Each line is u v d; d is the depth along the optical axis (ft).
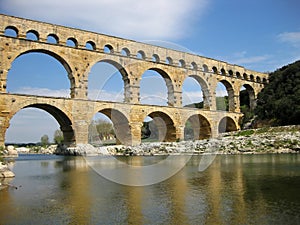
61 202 57.11
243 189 65.57
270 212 47.26
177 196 59.67
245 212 47.44
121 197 59.88
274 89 298.76
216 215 46.11
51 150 278.87
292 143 179.63
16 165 137.49
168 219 44.78
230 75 304.50
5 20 188.65
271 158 139.64
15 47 189.78
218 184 72.23
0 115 177.17
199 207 50.83
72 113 201.98
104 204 54.54
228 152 181.98
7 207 54.34
